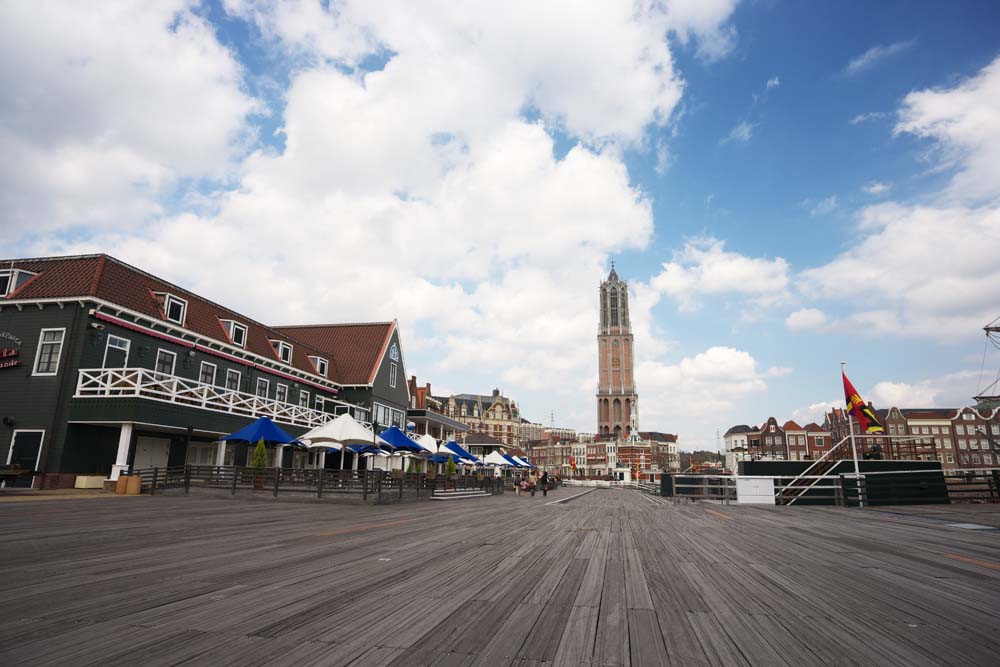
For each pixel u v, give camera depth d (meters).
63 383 22.12
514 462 47.34
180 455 27.56
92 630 4.00
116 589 5.29
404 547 8.59
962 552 8.47
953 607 4.99
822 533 11.28
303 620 4.35
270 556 7.39
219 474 22.38
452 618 4.50
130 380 22.47
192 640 3.81
